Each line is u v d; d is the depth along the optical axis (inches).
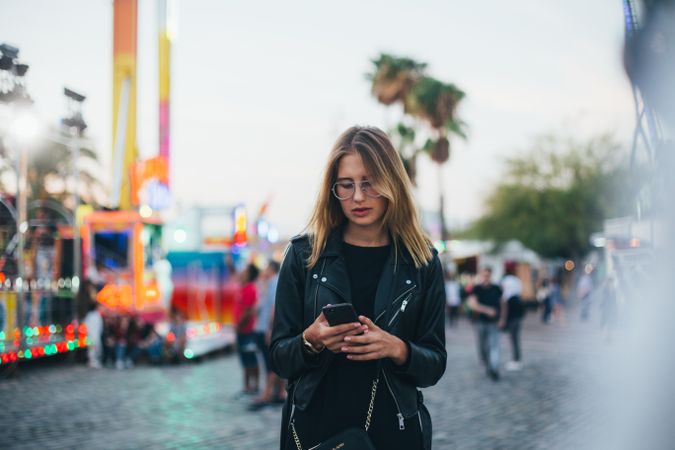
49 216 549.6
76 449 229.6
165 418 285.7
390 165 78.4
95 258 538.6
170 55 681.6
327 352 74.5
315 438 75.2
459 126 994.7
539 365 460.1
